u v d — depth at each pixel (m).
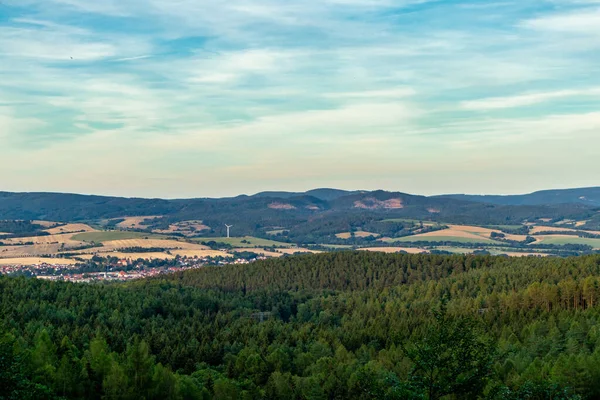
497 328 135.50
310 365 123.19
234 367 121.38
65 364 87.56
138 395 87.69
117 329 147.25
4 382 48.41
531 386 45.38
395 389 44.97
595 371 85.25
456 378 44.69
